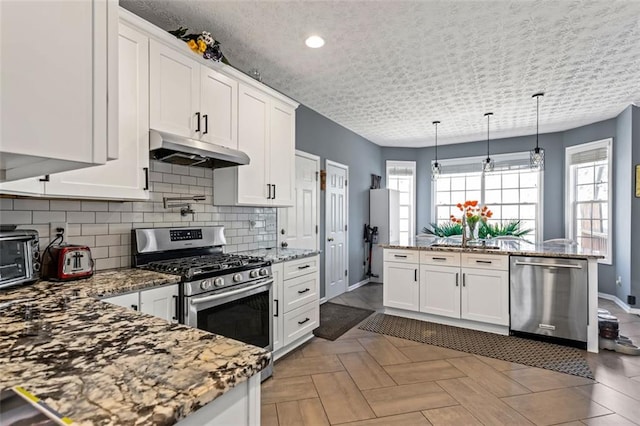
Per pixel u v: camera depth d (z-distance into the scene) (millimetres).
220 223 2865
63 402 556
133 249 2164
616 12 2215
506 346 2912
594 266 2795
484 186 6094
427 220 6562
